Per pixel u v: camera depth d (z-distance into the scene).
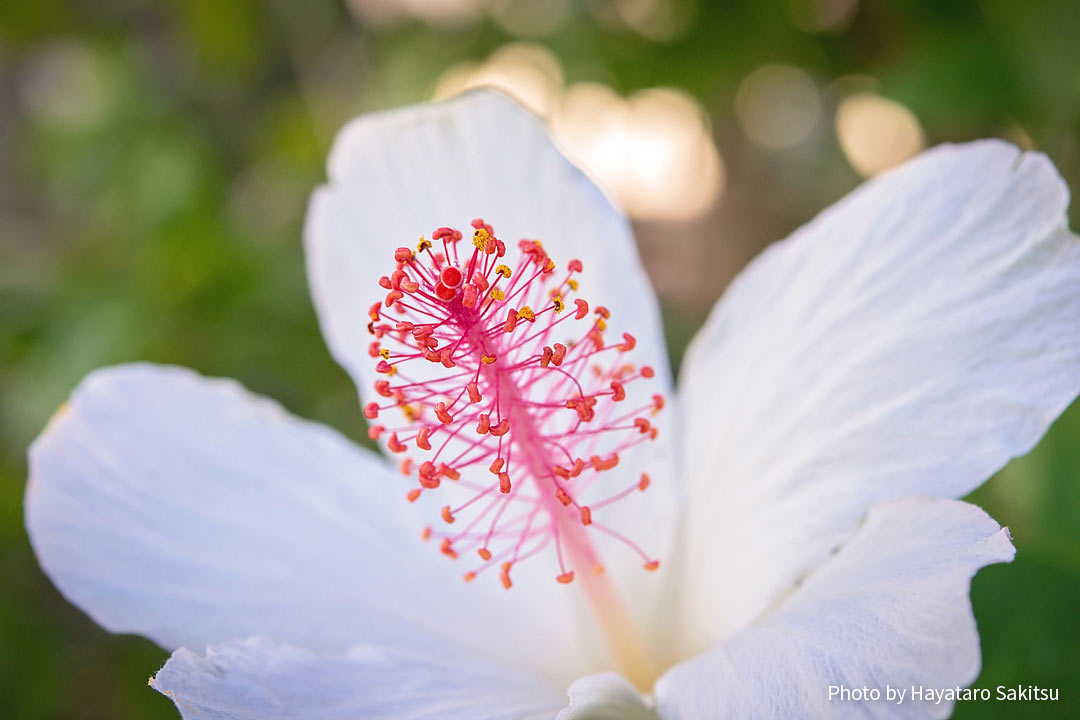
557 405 0.23
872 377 0.23
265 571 0.24
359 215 0.25
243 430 0.25
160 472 0.24
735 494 0.24
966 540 0.21
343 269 0.25
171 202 0.35
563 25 0.36
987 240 0.23
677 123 0.43
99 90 0.39
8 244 0.41
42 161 0.40
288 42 0.43
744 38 0.35
